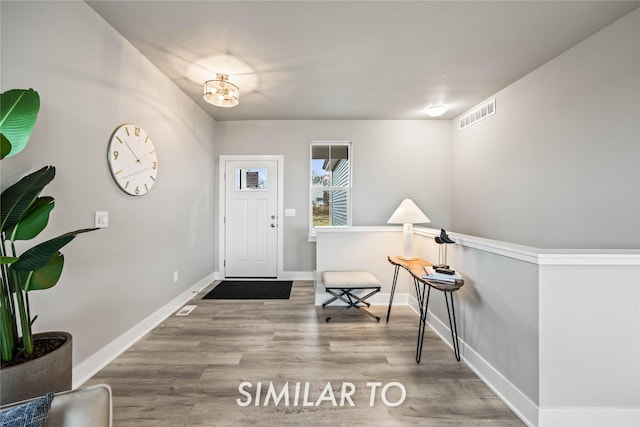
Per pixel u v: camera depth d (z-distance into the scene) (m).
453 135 4.24
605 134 2.04
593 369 1.40
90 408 0.86
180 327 2.59
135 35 2.14
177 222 3.07
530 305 1.47
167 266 2.85
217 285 3.97
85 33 1.79
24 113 1.19
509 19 1.96
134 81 2.30
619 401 1.39
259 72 2.73
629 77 1.89
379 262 3.20
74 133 1.72
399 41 2.23
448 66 2.63
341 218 4.37
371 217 4.32
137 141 2.31
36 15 1.48
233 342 2.30
